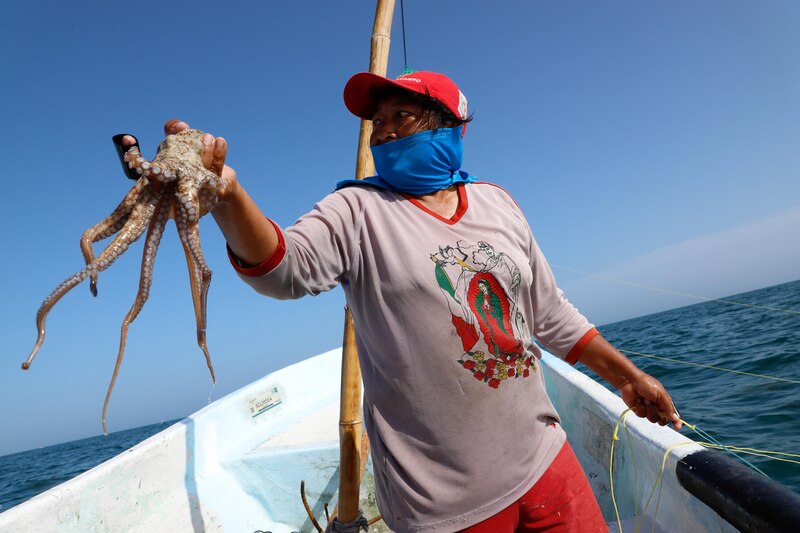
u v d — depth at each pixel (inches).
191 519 93.7
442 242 52.1
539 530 52.4
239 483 107.4
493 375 50.9
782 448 145.9
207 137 39.5
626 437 79.4
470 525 49.6
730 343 387.9
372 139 58.6
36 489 544.7
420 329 49.2
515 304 55.4
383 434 51.7
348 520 81.3
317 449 108.2
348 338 83.6
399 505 51.3
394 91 56.5
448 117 57.1
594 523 54.8
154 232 37.7
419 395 49.7
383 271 50.6
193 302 38.0
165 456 96.6
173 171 36.3
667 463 65.7
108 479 83.3
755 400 201.9
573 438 105.8
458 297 50.2
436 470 50.0
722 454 60.5
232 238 42.8
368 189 56.7
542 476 52.1
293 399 142.4
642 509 73.8
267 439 122.7
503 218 58.4
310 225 49.8
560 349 66.3
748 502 48.4
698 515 60.6
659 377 294.0
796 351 287.9
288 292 47.2
